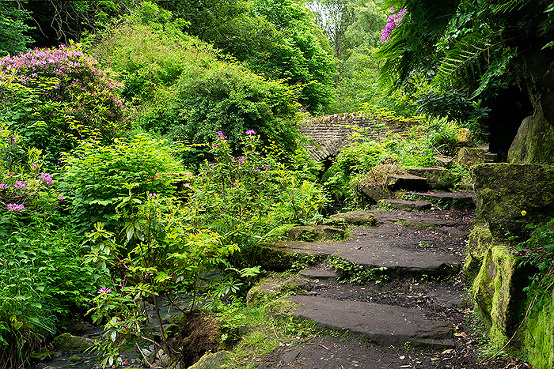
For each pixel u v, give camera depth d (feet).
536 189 7.82
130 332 9.74
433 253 12.92
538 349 6.33
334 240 14.62
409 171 24.47
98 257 9.80
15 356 12.05
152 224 9.95
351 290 11.00
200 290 12.14
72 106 22.81
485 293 8.13
